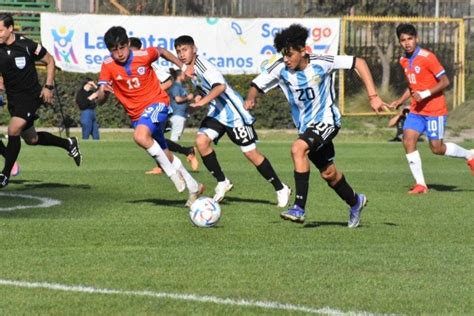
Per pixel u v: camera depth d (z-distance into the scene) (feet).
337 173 89.86
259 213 102.78
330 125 86.38
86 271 67.87
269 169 107.86
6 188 125.29
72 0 311.47
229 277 66.39
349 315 55.98
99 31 274.77
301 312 56.65
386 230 91.15
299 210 85.61
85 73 271.69
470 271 69.72
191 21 279.49
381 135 258.78
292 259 73.46
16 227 88.79
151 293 61.21
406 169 165.78
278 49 85.51
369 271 69.21
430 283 65.36
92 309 57.00
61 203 109.40
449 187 137.39
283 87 87.61
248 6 312.09
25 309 56.85
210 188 131.13
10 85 112.37
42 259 72.28
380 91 303.89
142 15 279.90
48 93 113.80
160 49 102.99
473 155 134.31
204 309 57.21
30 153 189.98
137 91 100.78
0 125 261.44
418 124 129.18
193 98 111.04
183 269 68.95
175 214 100.32
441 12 324.39
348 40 301.84
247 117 108.47
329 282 65.26
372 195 123.54
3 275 66.33
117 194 119.65
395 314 56.65
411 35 128.77
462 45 307.58
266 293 61.72
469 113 292.81
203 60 107.14
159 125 101.65
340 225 94.32
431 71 128.16
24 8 303.27
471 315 56.85
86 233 85.81
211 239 83.46
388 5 322.75
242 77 279.49
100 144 216.13
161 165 100.63
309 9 318.24
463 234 89.66
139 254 74.84
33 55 112.57
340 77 291.79
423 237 87.35
